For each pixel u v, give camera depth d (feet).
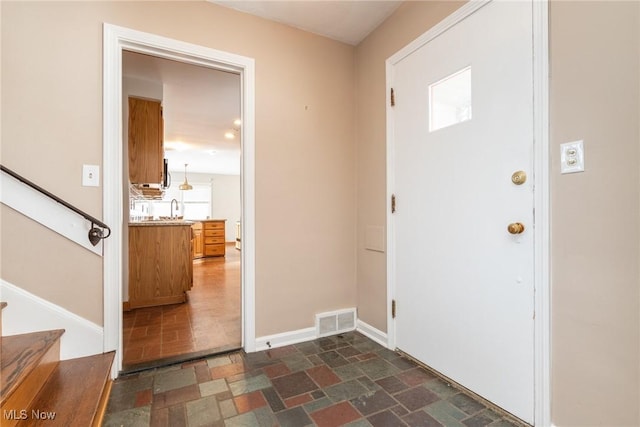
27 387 3.97
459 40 5.39
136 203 17.06
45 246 5.24
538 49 4.19
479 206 5.06
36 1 5.23
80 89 5.49
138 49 6.13
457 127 5.45
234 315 9.52
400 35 6.78
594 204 3.65
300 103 7.63
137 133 10.21
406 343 6.68
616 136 3.46
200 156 22.95
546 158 4.13
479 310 5.07
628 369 3.39
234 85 10.76
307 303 7.69
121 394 5.18
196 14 6.47
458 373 5.45
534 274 4.28
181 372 5.95
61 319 5.30
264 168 7.18
